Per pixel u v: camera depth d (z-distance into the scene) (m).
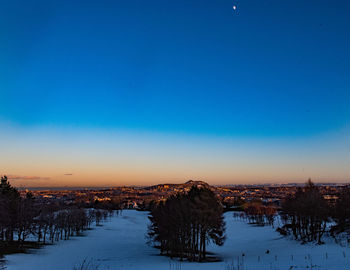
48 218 95.44
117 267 54.75
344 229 65.62
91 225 161.88
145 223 189.62
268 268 42.69
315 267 37.78
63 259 65.62
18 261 58.75
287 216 96.50
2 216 72.75
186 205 66.50
